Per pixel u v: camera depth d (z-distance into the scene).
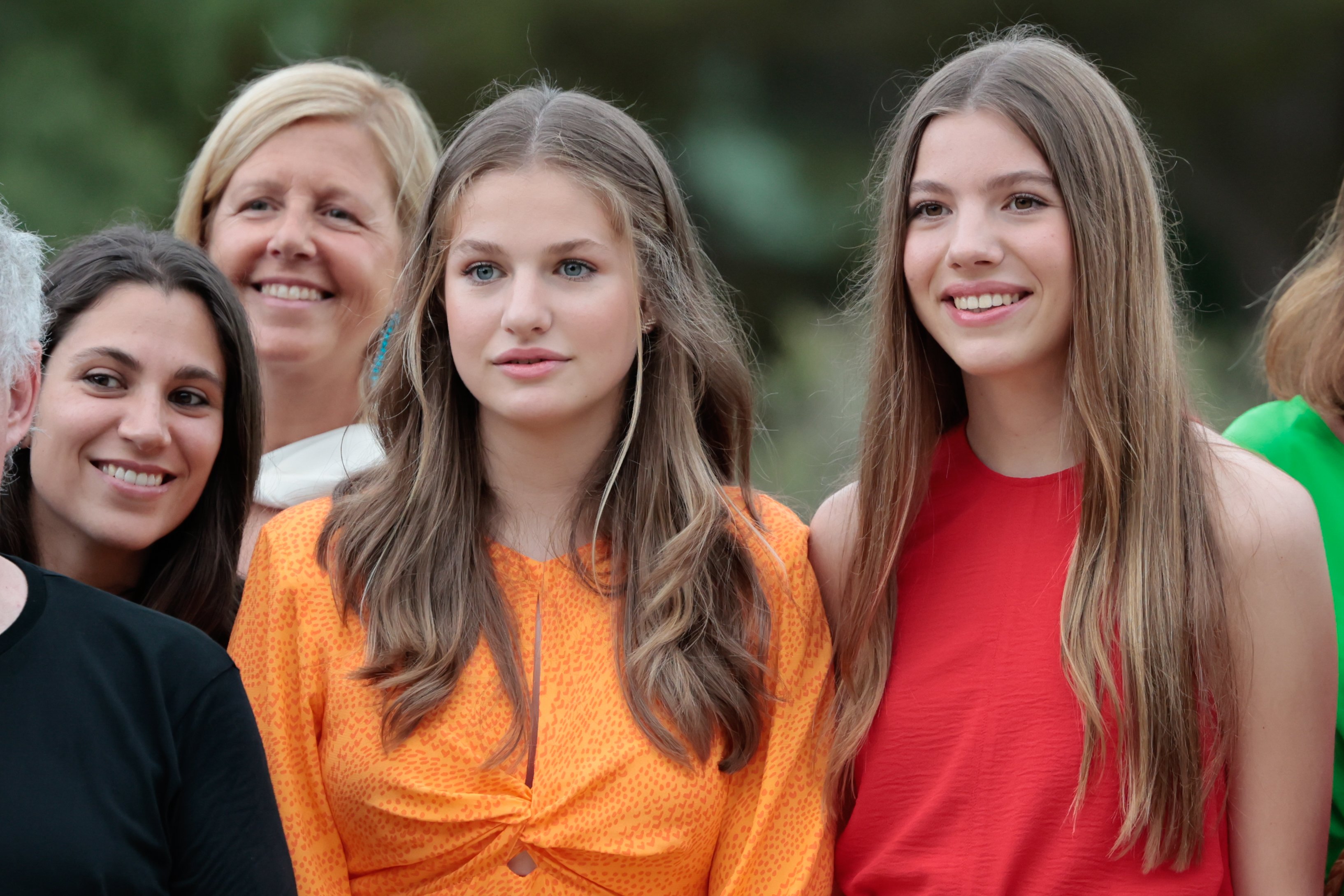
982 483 7.23
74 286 7.22
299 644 6.75
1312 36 40.75
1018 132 6.70
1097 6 40.22
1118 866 6.45
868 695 7.05
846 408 8.42
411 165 9.97
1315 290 8.52
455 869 6.48
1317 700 6.64
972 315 6.78
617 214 6.85
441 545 6.99
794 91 41.03
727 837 6.82
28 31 28.09
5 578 5.33
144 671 5.36
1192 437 6.79
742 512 7.28
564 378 6.76
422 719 6.57
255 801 5.51
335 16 32.06
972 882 6.57
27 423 5.42
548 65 38.12
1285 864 6.61
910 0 39.84
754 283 37.44
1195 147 42.75
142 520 7.22
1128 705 6.46
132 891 5.07
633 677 6.68
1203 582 6.54
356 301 9.70
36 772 5.00
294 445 9.59
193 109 28.98
